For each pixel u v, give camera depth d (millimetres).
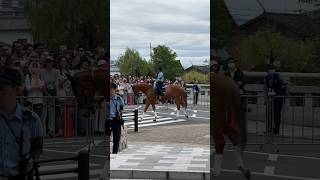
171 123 21328
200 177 9133
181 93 24016
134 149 12648
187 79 76938
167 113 27469
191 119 23438
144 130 18125
